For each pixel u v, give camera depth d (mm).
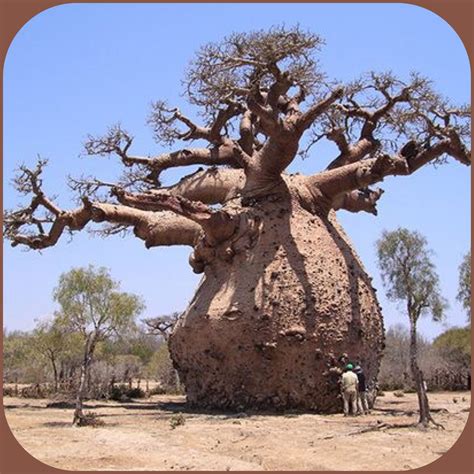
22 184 21500
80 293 33188
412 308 42562
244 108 21938
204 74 17719
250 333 17344
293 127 18344
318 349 17188
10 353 43406
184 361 19031
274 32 17188
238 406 17453
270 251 18297
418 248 43312
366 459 10820
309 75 17859
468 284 42906
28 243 22062
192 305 19016
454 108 19406
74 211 21422
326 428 14219
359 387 17250
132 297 33500
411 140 18266
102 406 21625
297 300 17406
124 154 23328
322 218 19766
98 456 11078
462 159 17984
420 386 14312
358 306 18188
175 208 18219
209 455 11242
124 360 49156
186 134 22969
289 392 17109
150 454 11289
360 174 18953
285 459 10914
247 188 19719
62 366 39281
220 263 19000
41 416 17734
